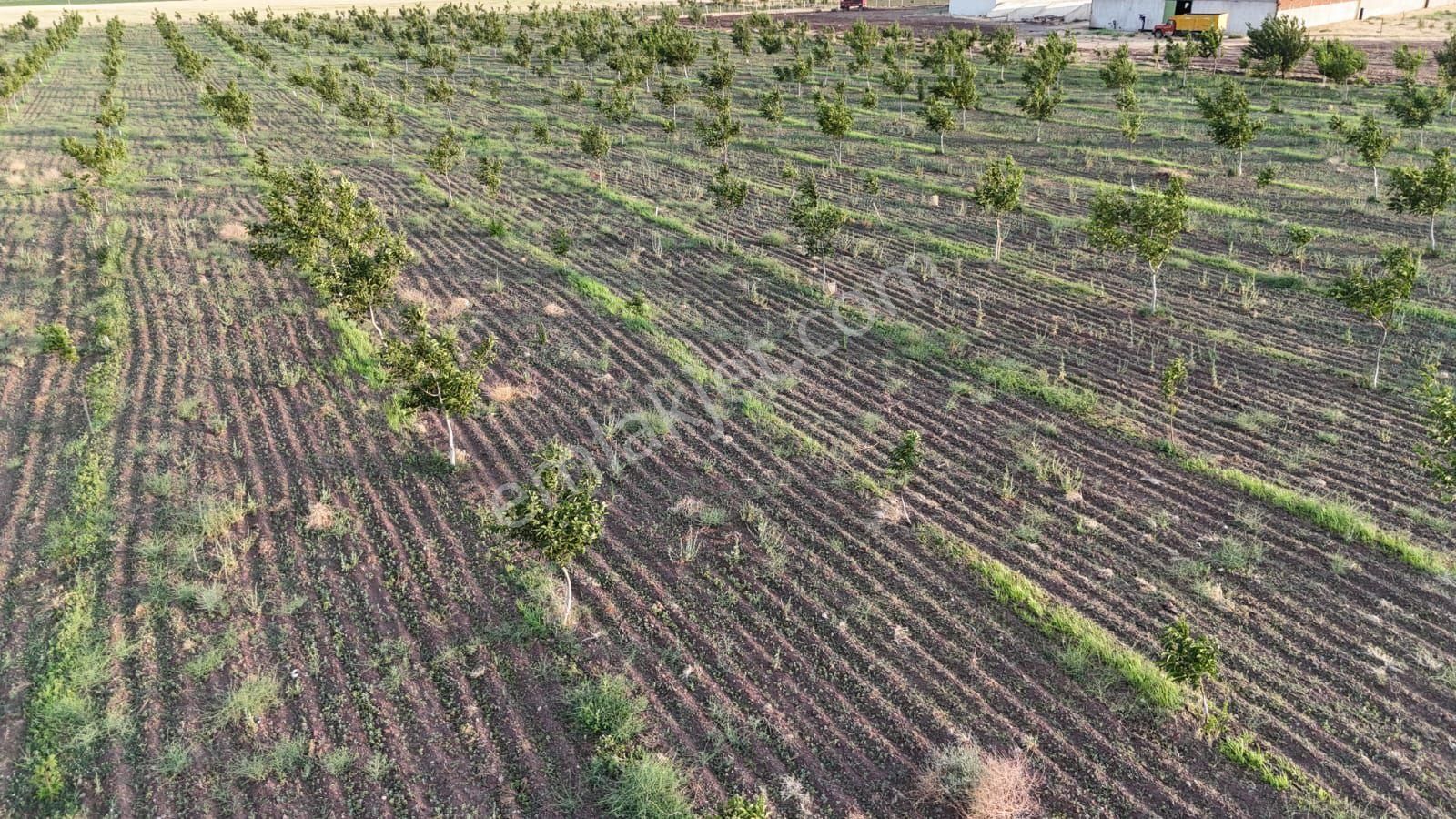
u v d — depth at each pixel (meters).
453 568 14.56
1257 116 45.28
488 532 15.27
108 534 15.21
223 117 43.44
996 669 12.55
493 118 51.72
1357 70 50.09
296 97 58.69
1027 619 13.34
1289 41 53.91
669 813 10.36
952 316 24.11
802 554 14.93
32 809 10.59
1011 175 30.05
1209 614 13.34
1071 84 56.75
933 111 41.00
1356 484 16.25
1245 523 15.33
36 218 32.66
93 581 14.07
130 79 66.56
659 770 10.79
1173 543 14.99
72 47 86.75
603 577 14.38
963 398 20.02
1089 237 28.62
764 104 46.66
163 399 19.81
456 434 18.59
